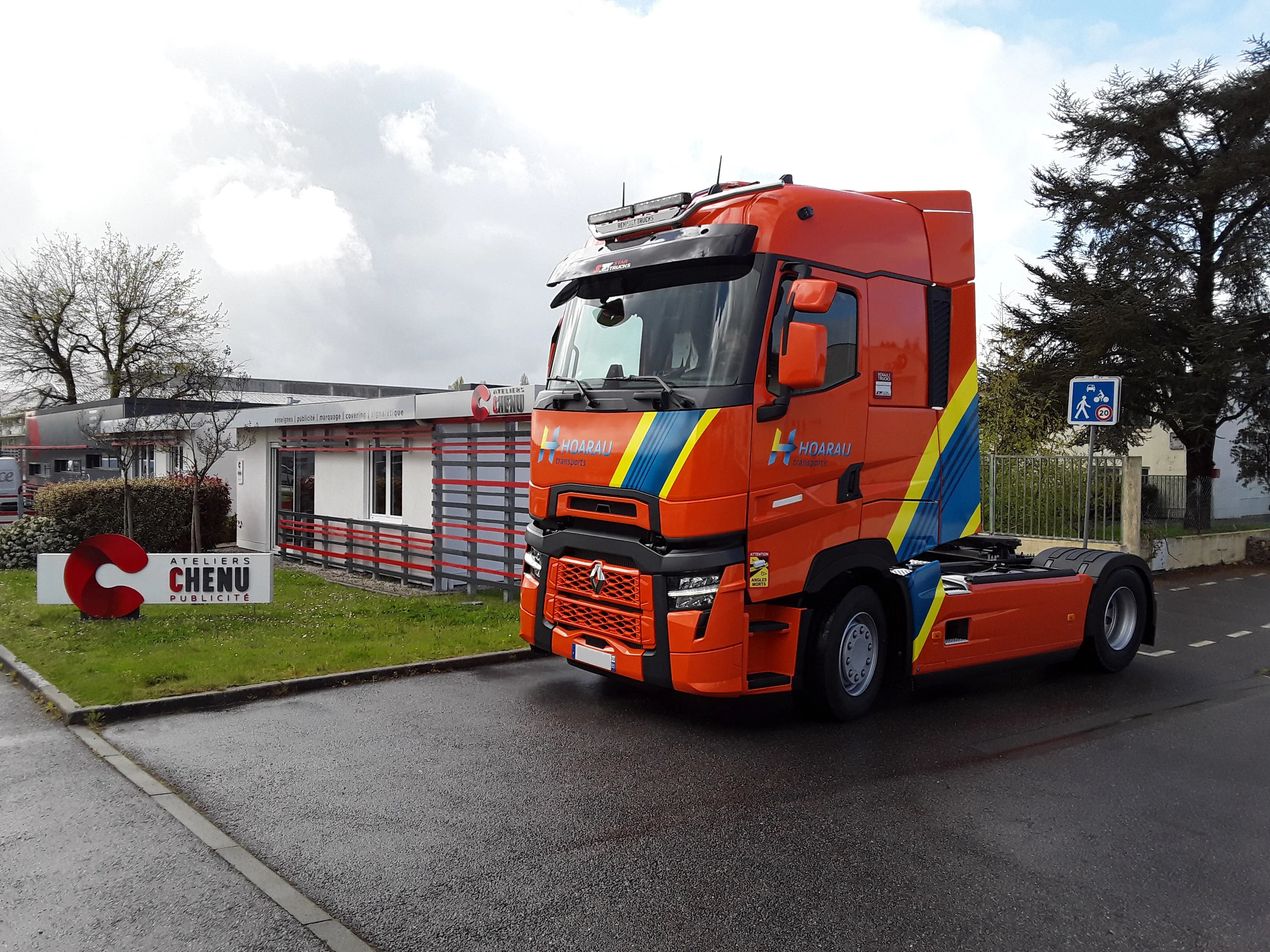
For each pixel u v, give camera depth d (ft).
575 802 16.61
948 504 23.91
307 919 12.18
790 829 15.53
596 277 22.33
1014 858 14.53
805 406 20.30
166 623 31.96
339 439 51.39
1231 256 71.72
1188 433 73.82
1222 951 11.85
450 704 23.08
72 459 83.82
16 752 19.01
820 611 21.58
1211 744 20.76
